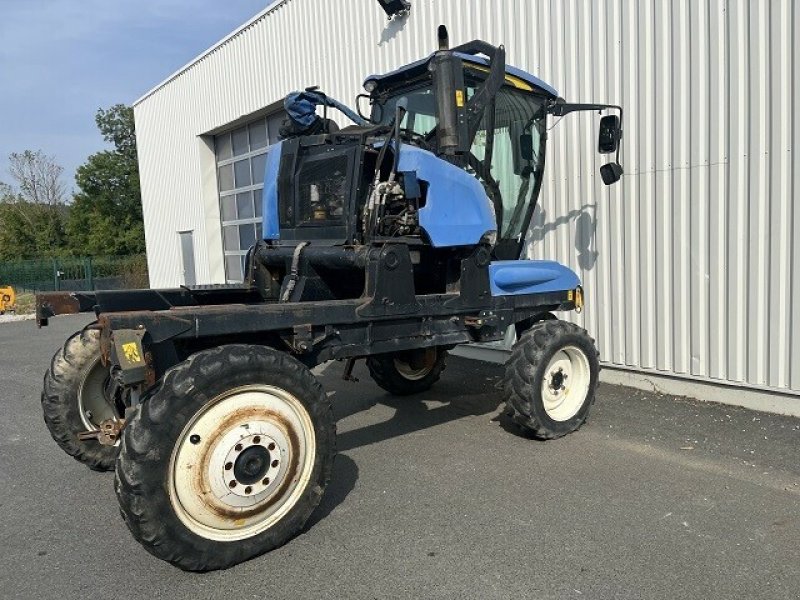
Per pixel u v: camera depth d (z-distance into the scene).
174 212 16.16
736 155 5.28
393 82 5.12
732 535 3.27
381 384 5.98
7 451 5.02
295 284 4.29
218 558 2.98
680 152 5.64
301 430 3.25
